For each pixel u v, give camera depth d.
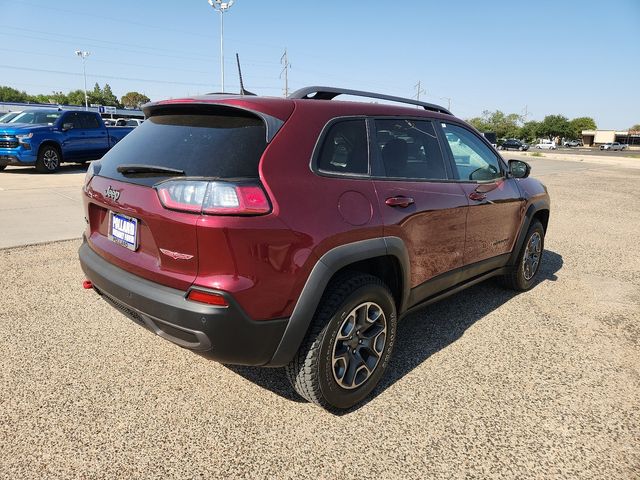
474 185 3.52
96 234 2.87
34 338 3.31
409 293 2.96
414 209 2.84
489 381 2.99
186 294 2.14
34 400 2.61
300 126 2.40
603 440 2.46
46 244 5.60
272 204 2.14
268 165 2.20
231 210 2.04
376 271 2.88
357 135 2.69
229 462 2.21
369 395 2.80
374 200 2.61
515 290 4.66
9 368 2.92
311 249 2.26
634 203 11.05
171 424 2.46
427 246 3.02
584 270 5.52
